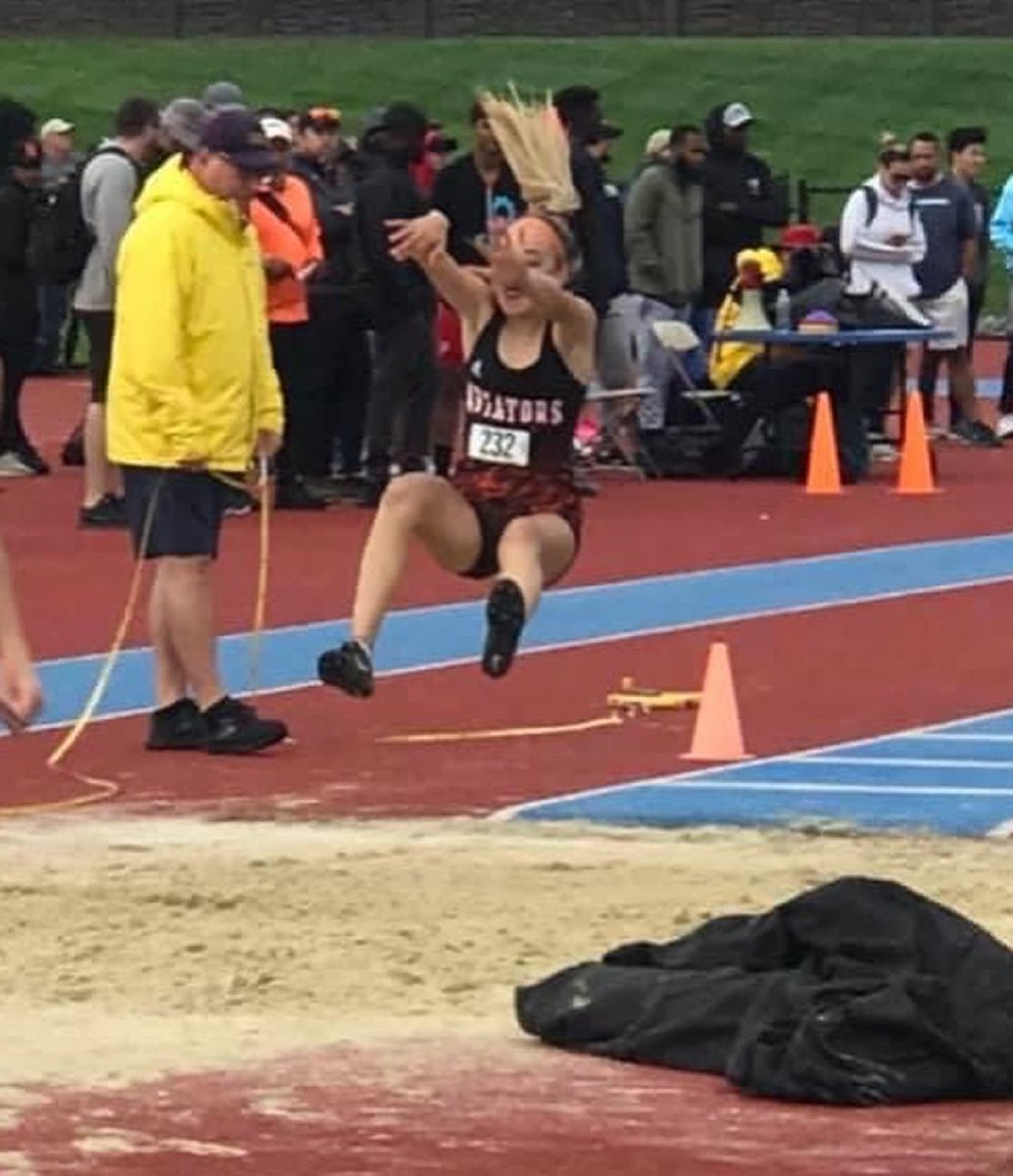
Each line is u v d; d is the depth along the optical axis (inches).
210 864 391.5
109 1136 270.1
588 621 642.8
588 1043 302.7
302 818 429.1
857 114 2129.7
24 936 346.9
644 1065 297.6
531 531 459.8
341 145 873.5
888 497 900.0
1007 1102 286.5
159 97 2187.5
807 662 591.2
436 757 483.2
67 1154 263.9
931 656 599.8
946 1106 284.4
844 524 828.0
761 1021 290.0
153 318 466.3
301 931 349.4
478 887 375.2
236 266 473.4
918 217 1015.0
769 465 940.0
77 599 661.3
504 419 460.4
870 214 991.6
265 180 534.0
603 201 791.1
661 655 597.3
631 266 907.4
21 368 898.7
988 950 296.5
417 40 2308.1
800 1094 283.7
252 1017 312.8
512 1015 314.7
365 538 763.4
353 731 507.2
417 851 401.4
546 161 468.1
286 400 807.1
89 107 2178.9
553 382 458.3
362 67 2237.9
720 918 327.0
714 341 922.7
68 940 345.1
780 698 546.3
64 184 863.1
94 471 781.9
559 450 463.8
